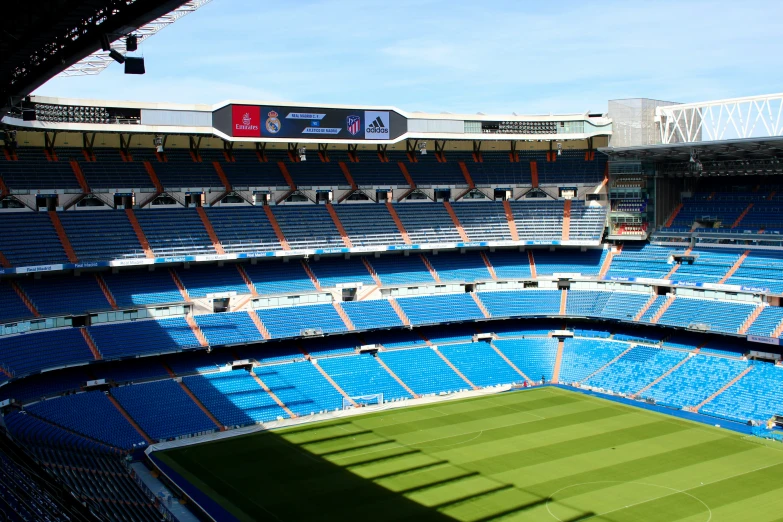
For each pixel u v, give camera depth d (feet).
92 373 261.65
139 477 203.82
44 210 283.38
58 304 262.67
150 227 297.53
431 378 305.32
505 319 352.90
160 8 110.01
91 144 305.12
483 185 365.81
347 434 248.32
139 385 262.26
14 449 168.96
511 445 234.99
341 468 214.90
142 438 236.43
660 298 320.50
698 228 334.85
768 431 243.60
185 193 312.29
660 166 346.33
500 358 326.85
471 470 212.23
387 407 281.13
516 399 292.81
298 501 189.47
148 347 265.54
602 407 279.49
